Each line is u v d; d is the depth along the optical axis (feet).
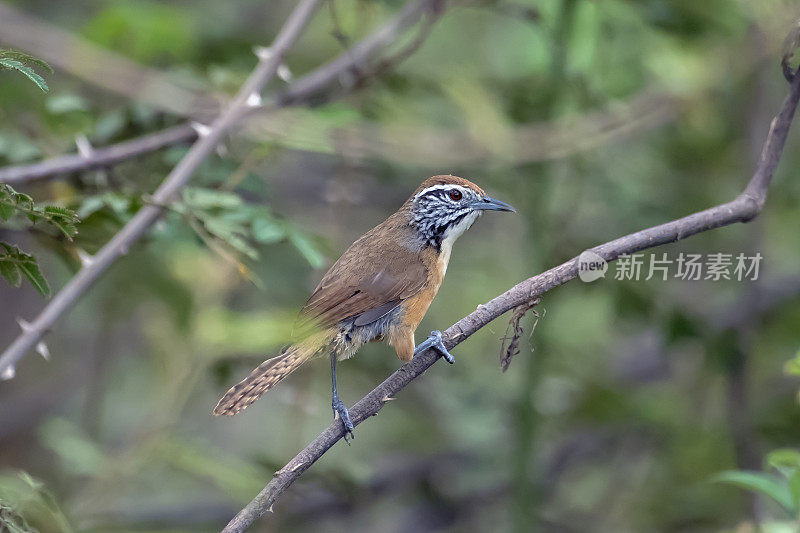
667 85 45.65
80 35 40.55
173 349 38.63
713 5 42.16
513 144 38.63
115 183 32.81
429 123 46.50
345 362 41.29
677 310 42.86
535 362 42.09
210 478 38.86
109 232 30.99
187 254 39.70
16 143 32.83
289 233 28.04
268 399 59.26
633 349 59.98
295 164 53.57
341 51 46.03
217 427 55.57
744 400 45.47
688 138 49.39
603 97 43.01
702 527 47.32
